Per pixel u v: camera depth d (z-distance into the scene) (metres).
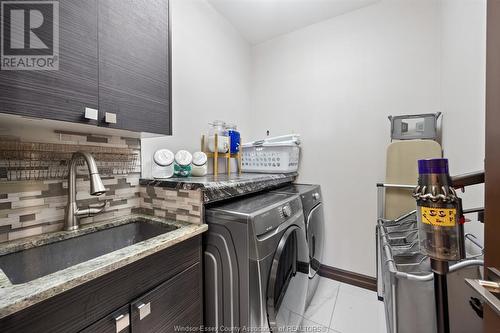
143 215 1.30
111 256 0.74
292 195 1.57
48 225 1.00
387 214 1.65
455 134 1.33
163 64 1.18
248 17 2.12
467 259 0.74
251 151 2.13
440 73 1.64
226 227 1.06
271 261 1.07
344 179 2.04
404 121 1.68
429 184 0.55
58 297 0.59
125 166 1.30
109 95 0.92
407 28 1.77
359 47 1.96
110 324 0.71
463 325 0.79
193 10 1.80
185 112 1.73
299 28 2.26
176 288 0.96
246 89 2.48
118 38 0.96
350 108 2.01
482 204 0.95
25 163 0.94
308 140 2.22
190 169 1.56
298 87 2.28
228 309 1.06
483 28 0.99
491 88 0.48
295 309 1.35
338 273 2.06
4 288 0.56
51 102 0.75
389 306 0.88
